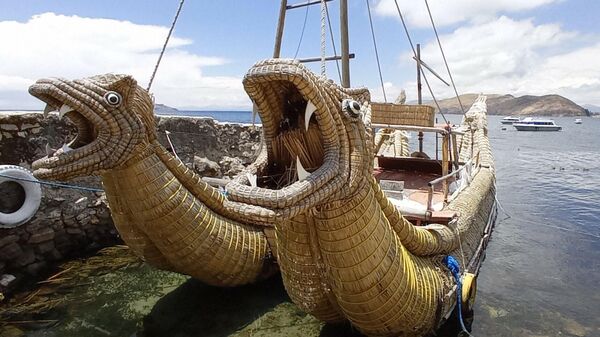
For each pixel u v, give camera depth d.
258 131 11.72
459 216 6.43
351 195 3.53
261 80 3.06
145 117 5.12
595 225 11.07
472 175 9.33
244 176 3.43
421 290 4.39
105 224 8.27
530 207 13.07
